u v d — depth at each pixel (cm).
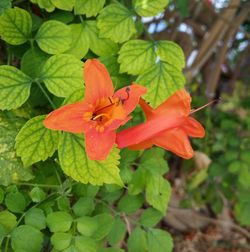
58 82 15
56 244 16
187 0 27
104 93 14
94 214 18
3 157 15
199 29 32
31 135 15
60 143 15
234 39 35
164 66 17
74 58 15
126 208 18
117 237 18
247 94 35
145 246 18
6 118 16
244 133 31
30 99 16
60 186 16
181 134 15
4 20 15
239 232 35
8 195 15
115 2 17
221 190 31
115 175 15
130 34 17
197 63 30
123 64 16
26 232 15
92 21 17
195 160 30
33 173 16
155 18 29
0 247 15
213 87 34
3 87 15
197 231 34
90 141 13
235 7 28
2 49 17
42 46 16
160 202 18
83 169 15
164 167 19
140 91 14
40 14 17
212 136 31
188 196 32
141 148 16
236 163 29
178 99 15
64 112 13
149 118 15
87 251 16
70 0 16
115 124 14
